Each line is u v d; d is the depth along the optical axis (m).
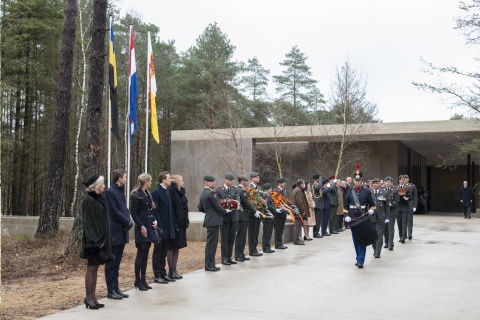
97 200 8.08
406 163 41.88
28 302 8.96
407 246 16.78
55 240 18.03
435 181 58.72
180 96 46.88
